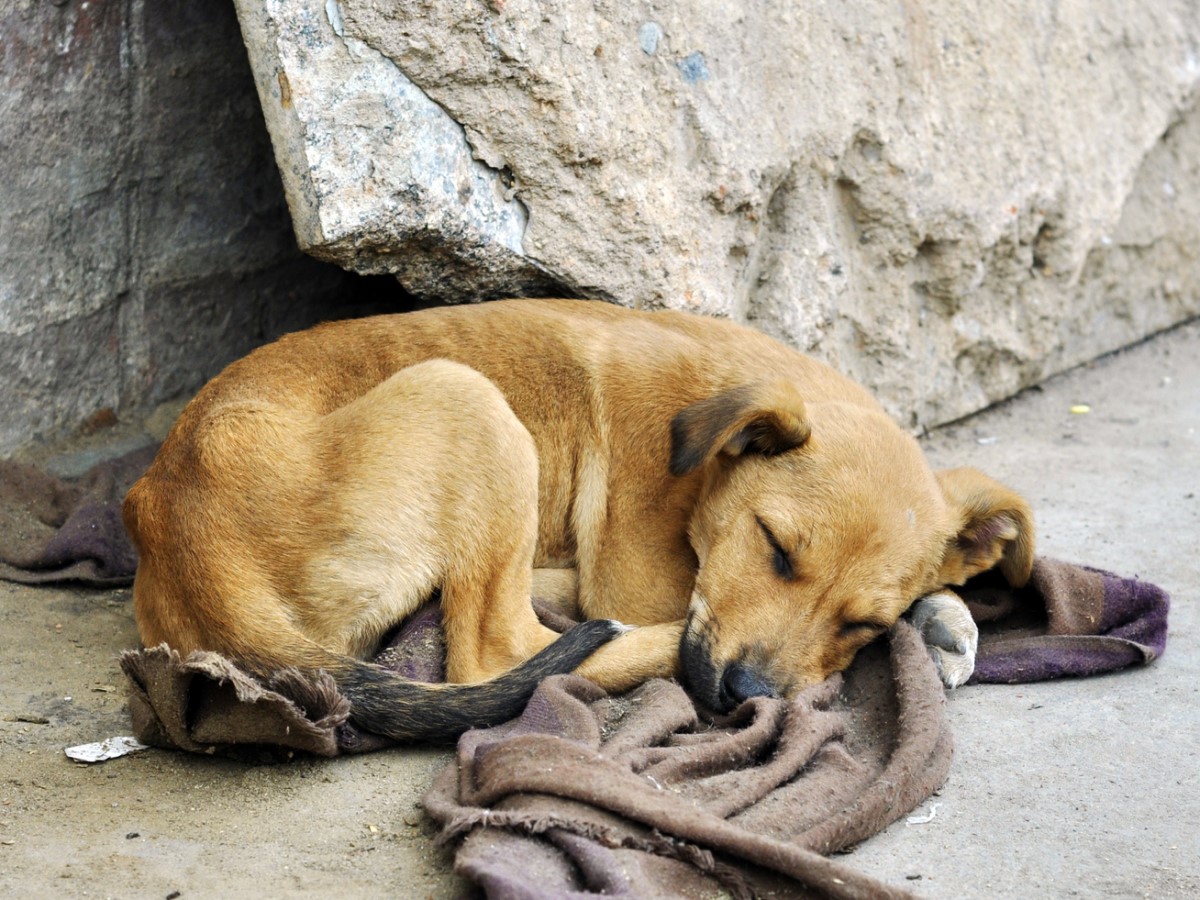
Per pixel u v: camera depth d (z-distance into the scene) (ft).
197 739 13.61
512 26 17.52
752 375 17.07
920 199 23.08
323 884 11.56
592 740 13.26
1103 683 16.16
